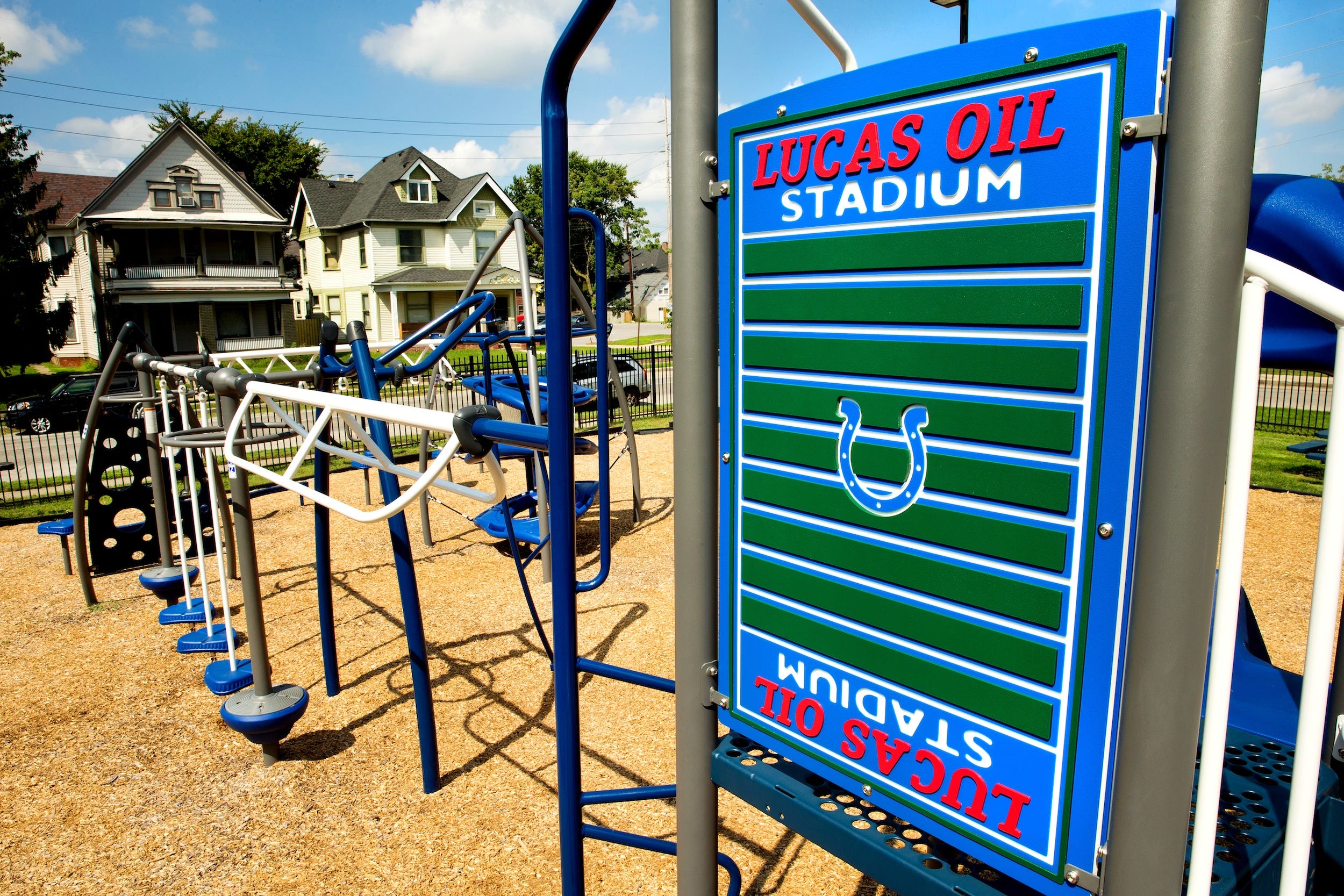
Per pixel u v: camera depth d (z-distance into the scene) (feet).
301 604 15.96
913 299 3.74
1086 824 3.43
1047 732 3.50
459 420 5.73
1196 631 2.94
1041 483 3.39
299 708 9.90
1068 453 3.30
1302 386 52.31
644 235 202.69
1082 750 3.40
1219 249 2.74
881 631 4.09
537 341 15.30
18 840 8.86
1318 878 4.61
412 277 116.26
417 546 20.06
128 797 9.63
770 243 4.33
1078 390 3.24
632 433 20.93
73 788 9.84
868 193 3.84
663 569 17.48
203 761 10.37
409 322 118.42
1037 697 3.52
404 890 7.93
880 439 3.96
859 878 7.77
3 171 79.15
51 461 40.11
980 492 3.60
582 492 19.20
